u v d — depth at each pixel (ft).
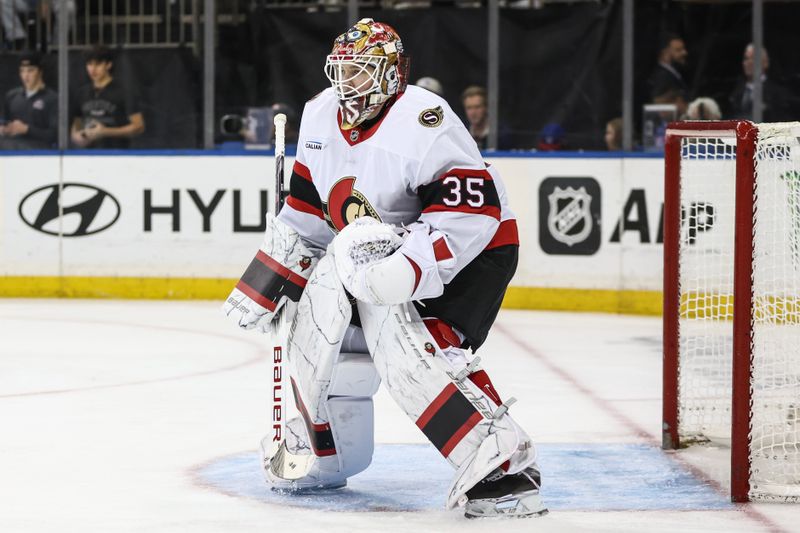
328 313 20.29
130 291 56.85
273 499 20.99
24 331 45.09
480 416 19.20
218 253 56.29
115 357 38.81
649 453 25.29
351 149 20.20
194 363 37.70
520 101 56.29
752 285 21.12
